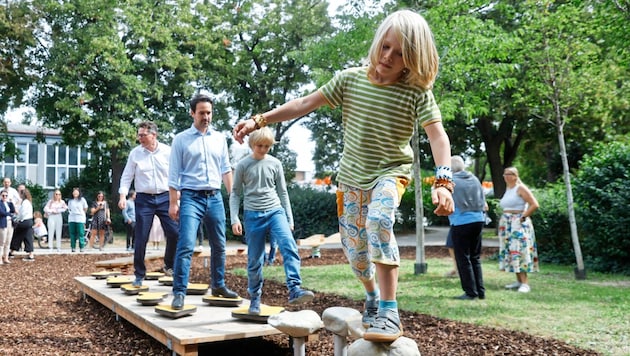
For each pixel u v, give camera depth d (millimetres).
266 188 4793
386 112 2344
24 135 34938
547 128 22859
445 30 10055
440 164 2213
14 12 24391
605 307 6645
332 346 4836
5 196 12656
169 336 4277
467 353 4566
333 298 7379
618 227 10789
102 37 23719
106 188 30094
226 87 28125
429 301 7133
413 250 16453
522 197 8078
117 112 25234
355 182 2443
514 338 5039
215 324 4551
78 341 5168
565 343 4855
